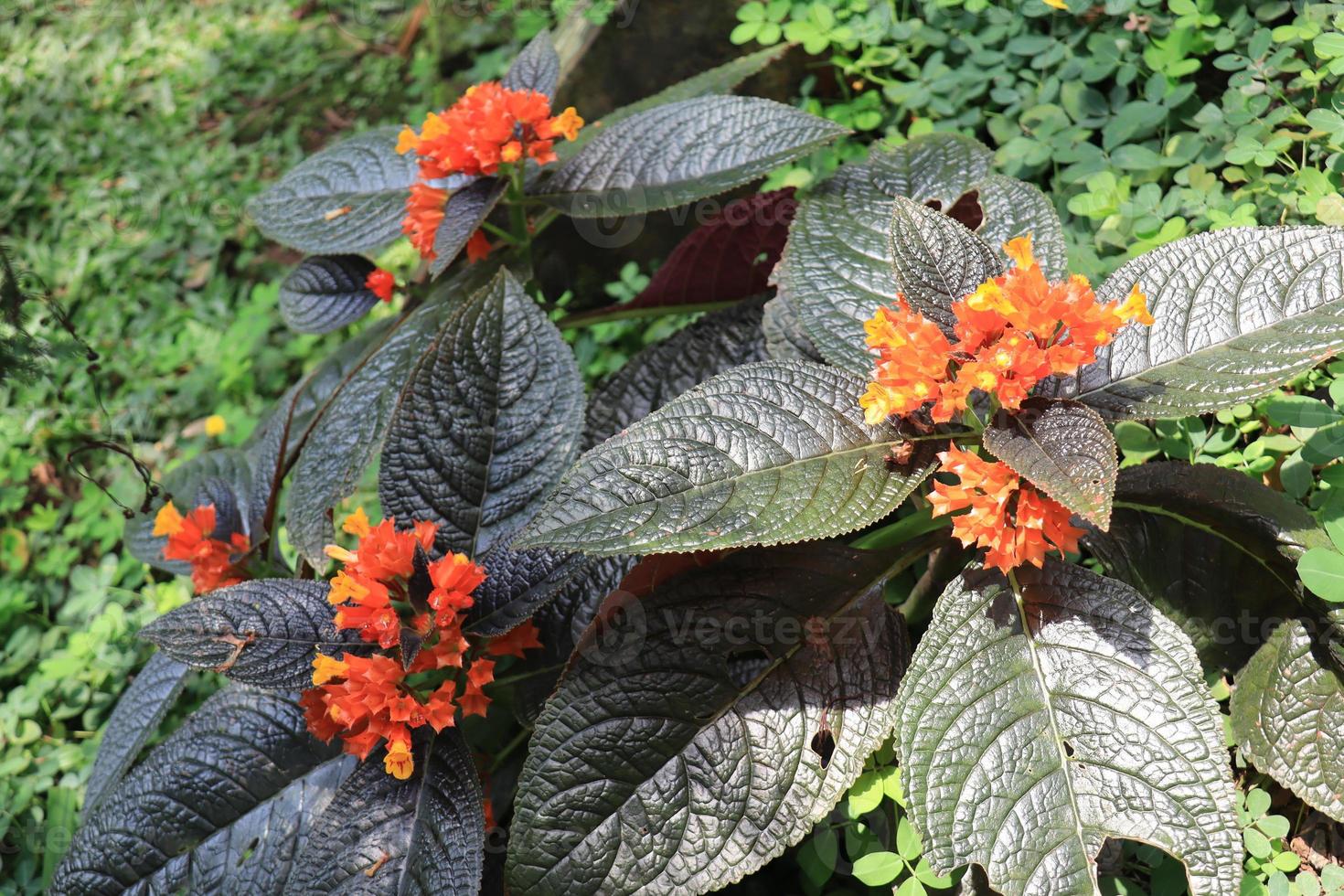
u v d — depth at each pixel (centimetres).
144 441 113
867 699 66
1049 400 62
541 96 76
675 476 62
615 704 66
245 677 67
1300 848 68
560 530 62
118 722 77
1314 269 62
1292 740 65
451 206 77
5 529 109
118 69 156
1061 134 84
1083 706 62
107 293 128
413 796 67
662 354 81
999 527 60
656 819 65
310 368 112
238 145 141
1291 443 71
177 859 70
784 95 96
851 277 72
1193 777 60
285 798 71
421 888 65
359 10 151
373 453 76
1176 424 73
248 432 109
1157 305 64
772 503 62
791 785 65
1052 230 71
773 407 64
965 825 61
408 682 69
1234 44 82
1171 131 84
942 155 76
